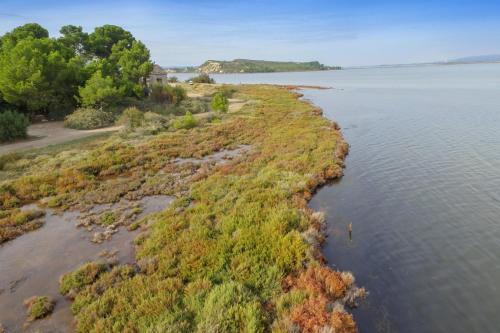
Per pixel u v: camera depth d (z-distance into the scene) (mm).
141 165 19000
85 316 7078
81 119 28797
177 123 28812
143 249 9836
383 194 14375
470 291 8125
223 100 38094
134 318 6934
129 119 29406
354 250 10102
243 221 11219
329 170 16766
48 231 11492
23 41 31219
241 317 6746
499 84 69875
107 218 12336
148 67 46156
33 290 8250
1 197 13969
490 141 21750
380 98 52062
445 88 64750
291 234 9945
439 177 15938
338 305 7188
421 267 9156
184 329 6500
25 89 27125
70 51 38406
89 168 17766
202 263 8938
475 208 12602
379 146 22281
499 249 9883
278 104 44594
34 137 25000
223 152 22062
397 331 6961
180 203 13531
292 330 6309
